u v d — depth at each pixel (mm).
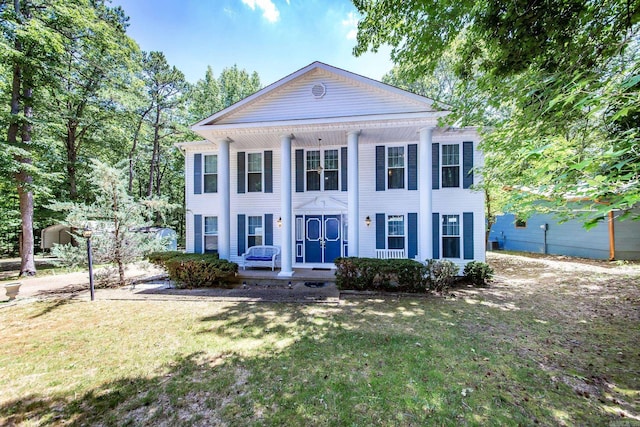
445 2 4258
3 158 9359
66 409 2859
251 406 2857
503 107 6168
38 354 4008
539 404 2861
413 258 9359
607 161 2674
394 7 5027
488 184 6641
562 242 13234
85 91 13711
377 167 9703
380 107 8508
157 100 19438
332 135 9062
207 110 23094
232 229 10469
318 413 2742
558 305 6195
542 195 3178
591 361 3721
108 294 7281
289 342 4332
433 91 16719
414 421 2631
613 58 3553
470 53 4965
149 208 10117
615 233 11078
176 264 8086
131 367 3639
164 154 23031
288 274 8742
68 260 7566
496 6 3775
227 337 4535
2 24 9531
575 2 3406
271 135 9125
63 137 14453
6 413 2811
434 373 3438
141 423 2656
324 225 10109
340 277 7621
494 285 8180
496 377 3350
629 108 2418
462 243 9031
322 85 8758
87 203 15594
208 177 10742
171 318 5453
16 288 6820
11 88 10852
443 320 5293
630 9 3207
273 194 10375
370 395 3010
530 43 3898
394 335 4578
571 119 3820
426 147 8305
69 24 10875
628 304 6090
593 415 2697
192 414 2758
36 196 13992
